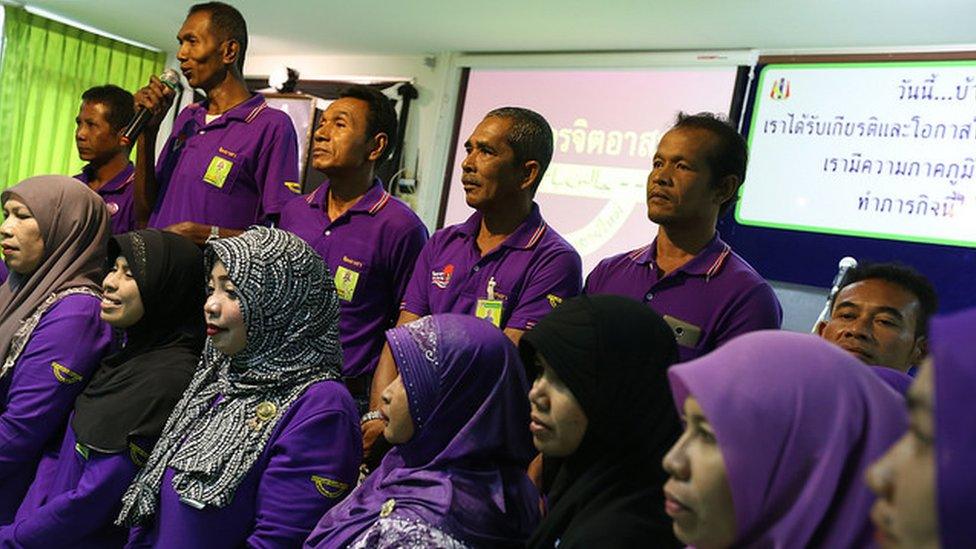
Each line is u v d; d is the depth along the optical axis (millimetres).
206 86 2705
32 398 2123
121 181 3201
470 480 1478
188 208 2641
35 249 2328
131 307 1978
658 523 1215
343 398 1743
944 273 3883
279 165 2666
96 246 2412
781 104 4402
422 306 2297
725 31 4359
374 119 2514
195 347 2045
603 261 2176
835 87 4254
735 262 1987
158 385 1919
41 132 6445
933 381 655
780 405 950
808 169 4289
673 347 1329
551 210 5164
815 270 4219
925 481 679
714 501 956
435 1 4602
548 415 1320
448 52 5648
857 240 4117
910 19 3812
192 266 2041
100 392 1955
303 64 6309
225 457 1672
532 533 1465
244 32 2738
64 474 1938
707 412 952
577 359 1294
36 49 6309
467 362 1505
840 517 939
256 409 1726
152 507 1714
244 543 1687
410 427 1520
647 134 4875
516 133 2201
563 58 5215
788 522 938
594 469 1302
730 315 1915
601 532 1189
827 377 965
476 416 1489
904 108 4062
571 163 5129
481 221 2301
